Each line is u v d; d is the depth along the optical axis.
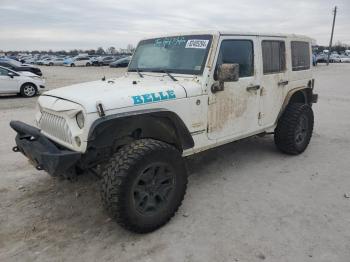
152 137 3.70
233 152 5.78
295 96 5.79
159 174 3.35
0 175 4.88
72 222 3.61
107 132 3.29
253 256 2.98
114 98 3.24
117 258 3.01
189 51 4.15
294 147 5.39
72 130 3.22
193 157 5.52
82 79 22.27
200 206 3.89
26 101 12.57
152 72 4.45
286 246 3.12
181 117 3.74
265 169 5.00
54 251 3.12
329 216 3.63
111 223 3.58
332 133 7.13
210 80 3.94
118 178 3.04
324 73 27.70
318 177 4.70
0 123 8.27
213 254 3.03
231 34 4.18
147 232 3.35
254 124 4.76
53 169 3.08
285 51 5.18
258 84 4.66
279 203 3.94
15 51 109.06
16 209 3.89
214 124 4.13
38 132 3.43
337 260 2.92
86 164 3.32
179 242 3.21
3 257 3.05
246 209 3.81
